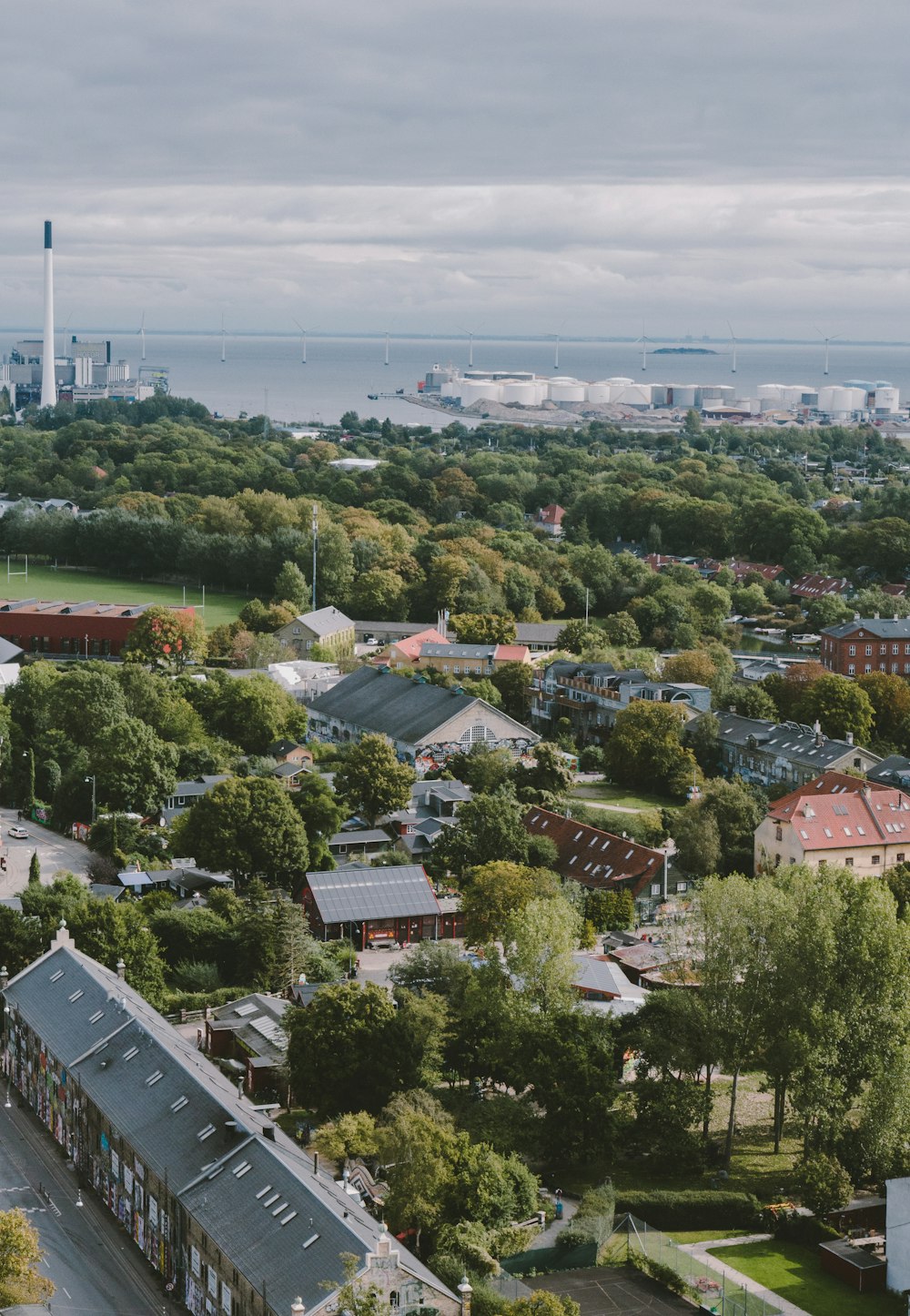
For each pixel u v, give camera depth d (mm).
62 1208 137000
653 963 195375
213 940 194875
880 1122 147500
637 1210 141000
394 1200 130375
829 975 154750
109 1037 147625
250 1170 121062
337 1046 152750
